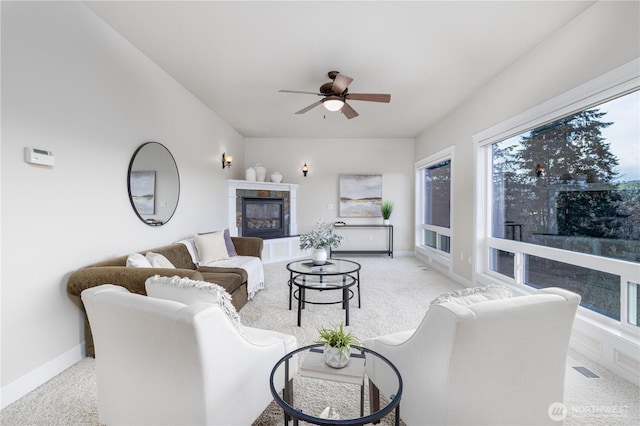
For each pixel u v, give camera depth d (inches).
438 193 210.1
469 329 39.7
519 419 46.7
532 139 113.1
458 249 165.5
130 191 105.1
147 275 74.8
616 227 80.3
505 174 130.6
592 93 83.4
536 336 44.2
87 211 87.0
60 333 77.7
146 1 84.0
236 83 138.5
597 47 82.2
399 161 250.8
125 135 103.2
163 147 125.1
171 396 44.9
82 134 85.1
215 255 139.1
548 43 100.0
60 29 77.8
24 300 69.0
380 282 164.7
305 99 158.7
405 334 63.5
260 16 90.6
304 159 250.5
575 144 93.4
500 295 48.9
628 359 73.3
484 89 138.8
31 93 70.3
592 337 82.7
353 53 111.5
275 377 48.1
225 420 46.7
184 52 111.8
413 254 249.9
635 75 71.9
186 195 146.5
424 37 100.9
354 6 85.9
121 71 101.0
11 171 66.2
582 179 91.0
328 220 251.9
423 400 47.5
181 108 141.2
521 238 119.6
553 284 103.0
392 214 250.7
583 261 89.2
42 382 72.3
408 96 152.3
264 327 104.6
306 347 55.6
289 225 241.8
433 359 44.5
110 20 92.8
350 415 49.2
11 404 65.0
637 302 75.2
